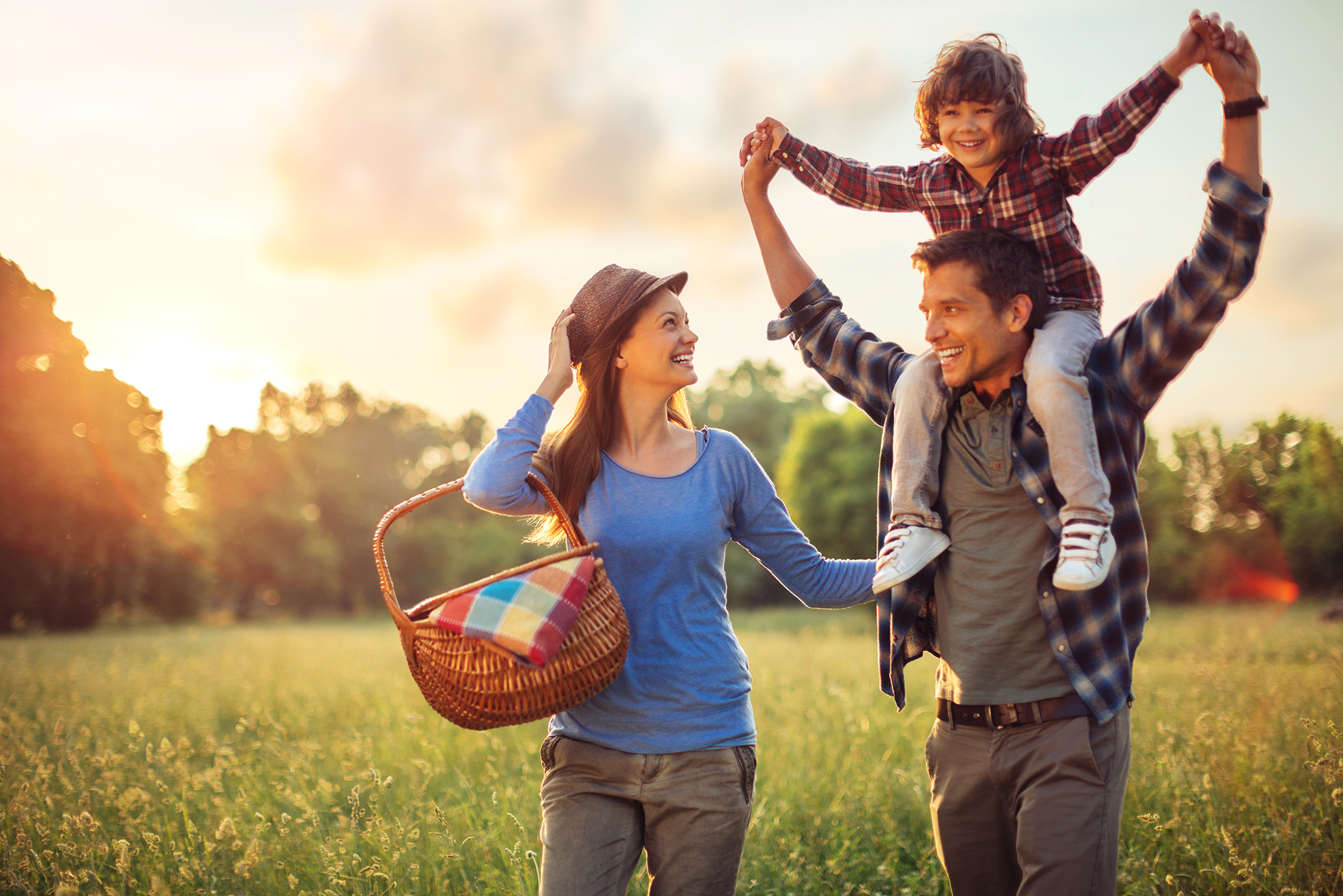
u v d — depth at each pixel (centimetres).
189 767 528
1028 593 236
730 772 244
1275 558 3566
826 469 4331
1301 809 366
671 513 256
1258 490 3762
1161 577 3866
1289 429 3641
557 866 240
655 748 241
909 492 248
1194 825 365
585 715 247
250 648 1689
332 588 6881
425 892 343
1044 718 232
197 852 375
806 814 423
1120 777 232
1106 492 228
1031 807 230
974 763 244
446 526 7719
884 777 466
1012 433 240
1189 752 440
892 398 273
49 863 360
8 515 3158
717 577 262
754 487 273
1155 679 737
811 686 807
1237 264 217
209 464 6731
